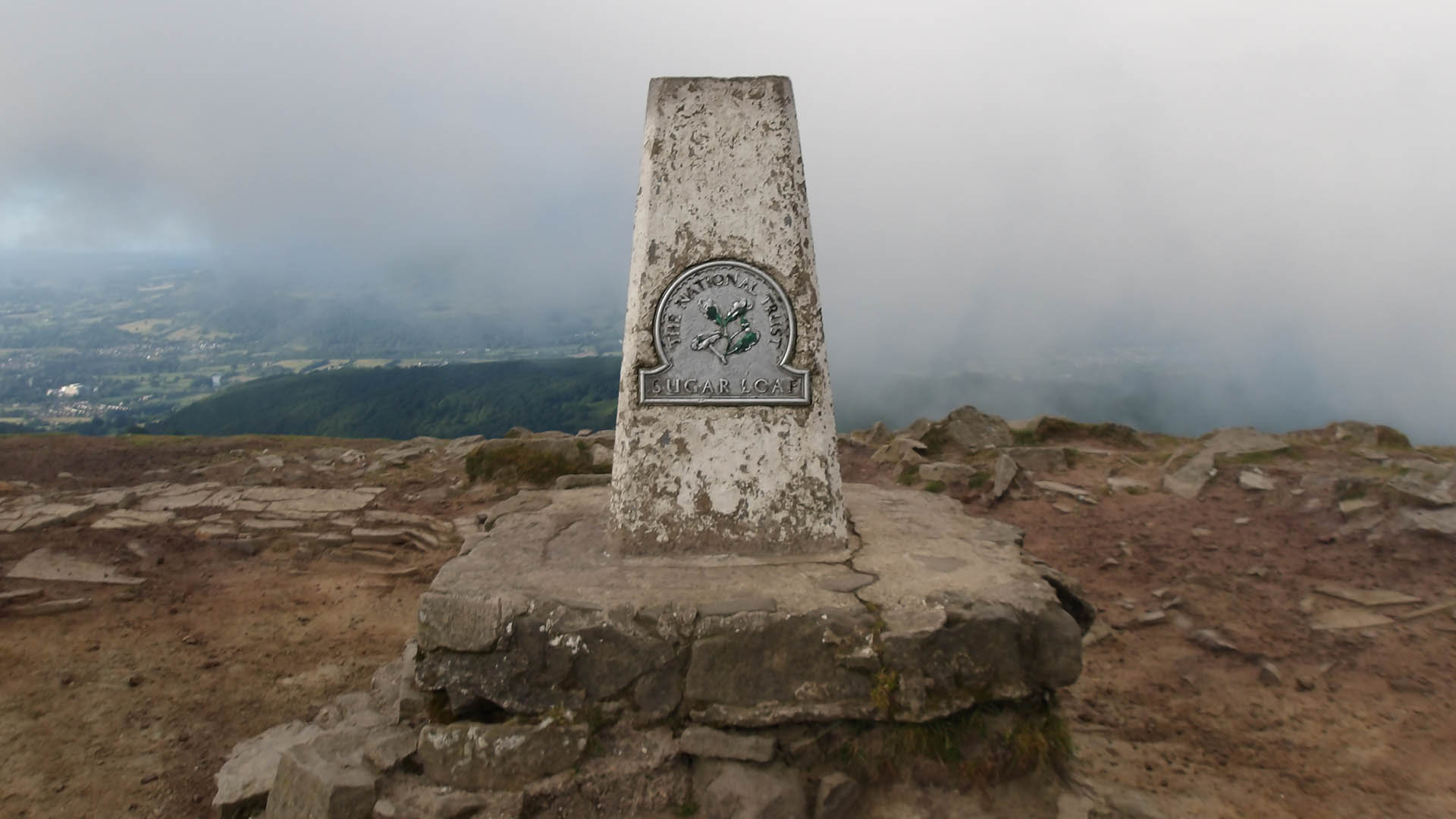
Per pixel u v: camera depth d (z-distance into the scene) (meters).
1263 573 3.54
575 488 3.19
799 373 2.28
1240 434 5.27
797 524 2.30
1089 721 2.58
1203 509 4.32
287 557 4.25
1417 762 2.30
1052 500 4.66
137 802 2.18
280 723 2.59
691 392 2.28
